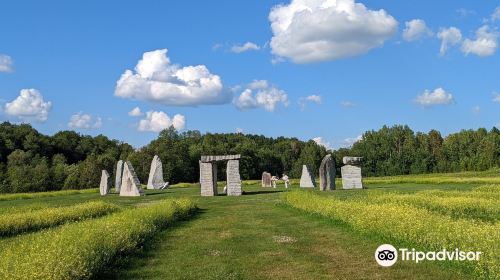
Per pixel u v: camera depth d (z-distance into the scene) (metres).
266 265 12.88
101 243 13.00
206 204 31.44
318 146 108.75
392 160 100.81
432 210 21.83
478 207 21.70
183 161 89.44
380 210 17.30
